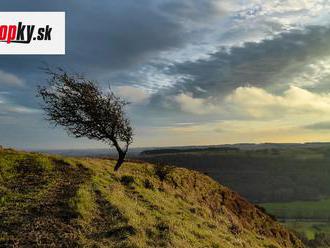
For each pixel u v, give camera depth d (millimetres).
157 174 42625
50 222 17469
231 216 42125
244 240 30266
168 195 33531
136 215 20688
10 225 16875
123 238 16797
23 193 22156
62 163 32438
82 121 35812
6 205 19547
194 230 22641
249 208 49031
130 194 27344
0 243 14938
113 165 40812
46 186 23922
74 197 20828
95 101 35531
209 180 50500
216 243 21672
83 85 35781
